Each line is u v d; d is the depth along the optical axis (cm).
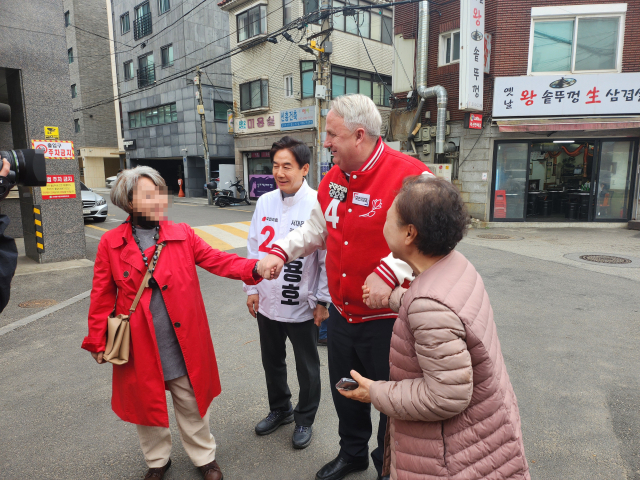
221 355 372
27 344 398
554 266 675
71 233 726
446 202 118
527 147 1129
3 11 616
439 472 120
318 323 244
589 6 1044
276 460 240
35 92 661
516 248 832
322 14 1252
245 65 1838
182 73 2053
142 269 193
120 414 205
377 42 1733
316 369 254
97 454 246
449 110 1188
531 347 375
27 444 254
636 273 627
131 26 2506
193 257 212
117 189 187
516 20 1076
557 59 1084
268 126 1755
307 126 1581
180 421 216
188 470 233
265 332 255
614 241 907
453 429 119
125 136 2700
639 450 239
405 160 182
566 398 293
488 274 627
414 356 122
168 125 2361
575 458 233
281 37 1655
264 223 263
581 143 1165
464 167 1174
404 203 122
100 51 2916
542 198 1213
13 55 631
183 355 201
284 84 1680
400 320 126
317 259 245
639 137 1076
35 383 326
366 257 186
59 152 696
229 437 261
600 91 1041
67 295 545
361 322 196
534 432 256
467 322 112
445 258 126
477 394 116
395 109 1316
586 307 479
